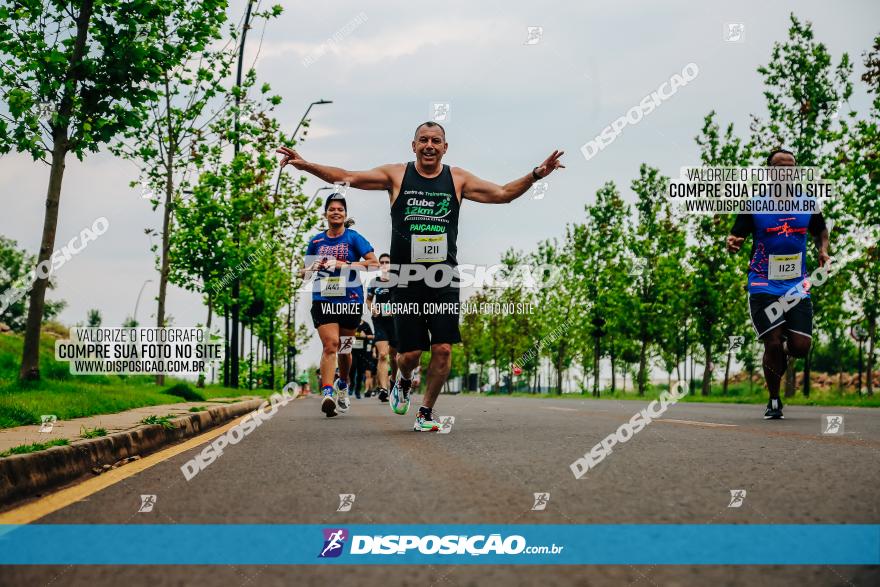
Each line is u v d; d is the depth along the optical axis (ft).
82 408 27.25
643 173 94.17
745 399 57.88
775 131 62.28
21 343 47.75
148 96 34.65
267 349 132.46
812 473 14.14
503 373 176.76
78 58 33.35
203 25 35.88
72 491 14.69
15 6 32.96
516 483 13.73
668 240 91.35
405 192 23.22
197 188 61.46
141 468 17.78
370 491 13.32
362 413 38.75
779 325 28.50
